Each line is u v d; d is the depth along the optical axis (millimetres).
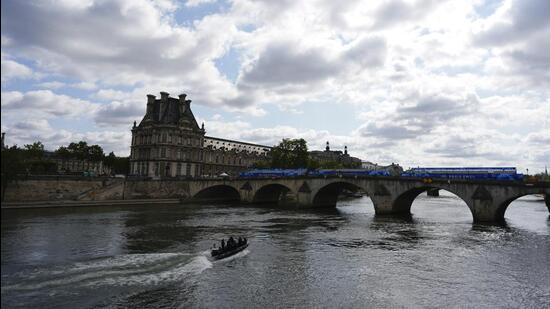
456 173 84250
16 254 42844
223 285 33438
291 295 31234
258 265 40125
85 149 151750
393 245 50781
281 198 152125
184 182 124625
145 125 153625
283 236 57094
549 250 47719
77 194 99812
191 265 39375
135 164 155625
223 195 133125
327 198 109688
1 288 31641
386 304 29594
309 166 157875
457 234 59219
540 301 30562
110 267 38156
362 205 123250
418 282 35062
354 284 34281
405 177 81938
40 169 127000
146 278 34906
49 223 65500
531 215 89688
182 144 151625
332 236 57375
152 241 51875
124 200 104188
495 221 69438
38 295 30188
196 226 66250
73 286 32406
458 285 34281
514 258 43750
